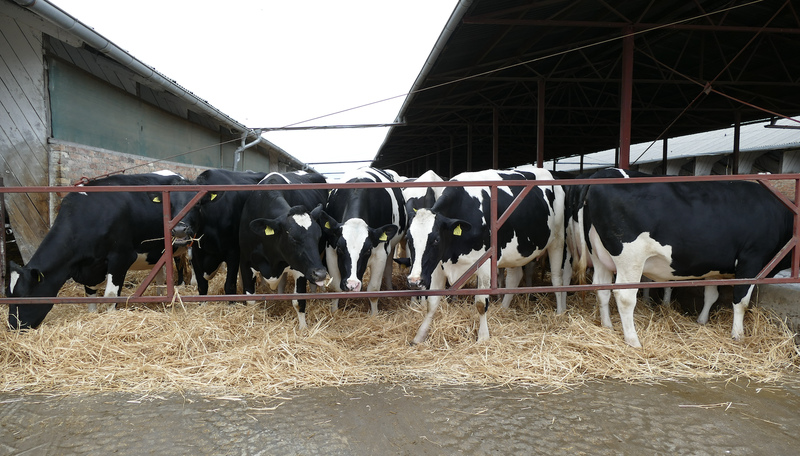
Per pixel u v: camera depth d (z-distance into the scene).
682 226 3.62
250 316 4.23
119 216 4.46
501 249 4.23
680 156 20.91
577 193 4.59
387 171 7.93
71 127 6.41
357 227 4.12
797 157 17.75
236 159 11.42
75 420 2.67
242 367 3.33
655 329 4.08
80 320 3.99
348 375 3.33
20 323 3.83
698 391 3.09
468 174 4.75
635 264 3.73
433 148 24.61
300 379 3.22
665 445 2.42
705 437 2.50
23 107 5.76
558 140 21.59
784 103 13.12
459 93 12.45
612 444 2.43
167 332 3.74
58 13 5.00
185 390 3.07
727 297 4.46
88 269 4.34
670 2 7.55
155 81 7.47
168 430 2.56
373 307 4.75
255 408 2.83
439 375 3.34
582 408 2.83
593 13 7.86
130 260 4.70
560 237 4.95
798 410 2.81
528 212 4.44
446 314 4.37
